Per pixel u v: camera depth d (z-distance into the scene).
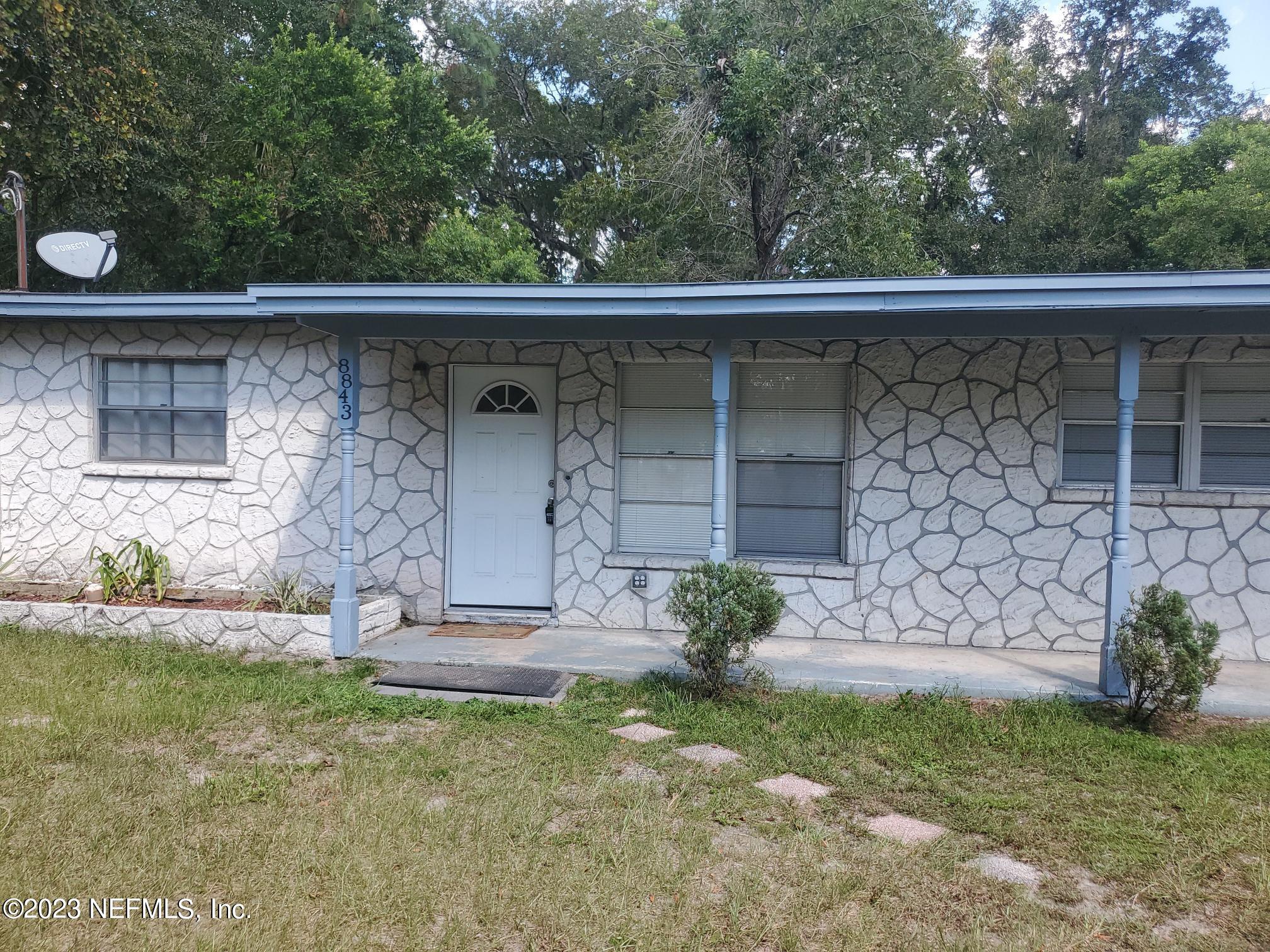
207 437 8.79
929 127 19.00
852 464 7.74
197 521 8.62
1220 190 20.38
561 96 27.75
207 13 19.25
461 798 4.49
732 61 15.74
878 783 4.83
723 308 6.18
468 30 24.59
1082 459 7.54
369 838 3.96
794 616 7.82
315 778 4.76
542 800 4.44
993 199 22.97
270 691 6.18
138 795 4.44
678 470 8.19
